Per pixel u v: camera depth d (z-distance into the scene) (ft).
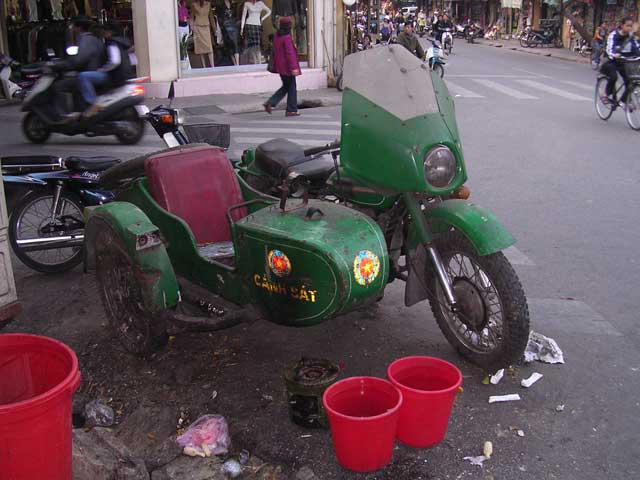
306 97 50.19
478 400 12.03
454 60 91.97
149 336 13.01
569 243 20.08
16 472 8.05
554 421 11.43
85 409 12.19
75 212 19.07
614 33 39.06
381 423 9.70
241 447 11.11
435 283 13.38
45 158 17.83
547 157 31.22
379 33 110.42
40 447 8.13
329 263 10.97
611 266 18.29
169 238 14.02
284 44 41.09
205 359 13.67
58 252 18.63
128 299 13.53
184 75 50.26
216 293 13.43
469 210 12.10
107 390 12.89
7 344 9.22
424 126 11.68
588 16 110.42
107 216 12.99
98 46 32.37
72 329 15.02
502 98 51.13
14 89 46.11
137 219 12.75
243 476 10.44
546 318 15.23
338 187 13.42
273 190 16.47
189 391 12.61
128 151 31.53
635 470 10.25
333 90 55.16
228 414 11.87
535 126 39.09
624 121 40.86
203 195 14.58
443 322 13.48
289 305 11.73
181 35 49.65
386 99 12.12
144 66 48.14
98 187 17.13
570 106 47.16
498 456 10.55
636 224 21.80
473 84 60.49
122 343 13.82
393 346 13.98
